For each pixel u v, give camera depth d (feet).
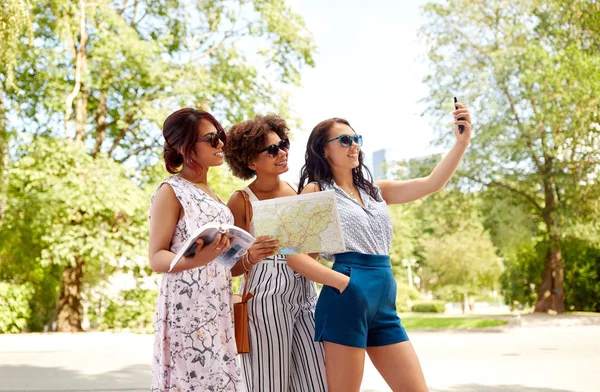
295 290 12.25
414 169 80.89
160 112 61.67
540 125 73.92
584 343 45.98
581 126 69.72
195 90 61.62
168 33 68.23
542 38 76.38
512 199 81.20
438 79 77.61
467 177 79.46
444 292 138.62
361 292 11.14
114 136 69.36
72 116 66.13
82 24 60.03
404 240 160.76
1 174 57.26
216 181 61.41
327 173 12.28
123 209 56.80
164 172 63.98
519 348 43.55
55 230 57.82
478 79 73.82
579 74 68.85
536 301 88.84
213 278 10.30
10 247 66.44
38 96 64.34
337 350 11.14
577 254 85.30
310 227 10.56
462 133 12.39
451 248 134.62
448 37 76.95
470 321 69.67
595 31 74.74
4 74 59.88
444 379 28.76
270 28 66.95
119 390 26.61
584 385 26.43
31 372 33.14
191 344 9.98
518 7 75.25
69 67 63.62
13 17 47.19
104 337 55.98
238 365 10.43
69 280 65.51
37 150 57.67
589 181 73.15
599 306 84.33
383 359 11.57
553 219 77.51
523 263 89.76
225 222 10.75
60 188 56.08
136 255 59.31
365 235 11.63
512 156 76.64
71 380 29.89
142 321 62.44
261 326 12.00
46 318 69.56
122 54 60.95
